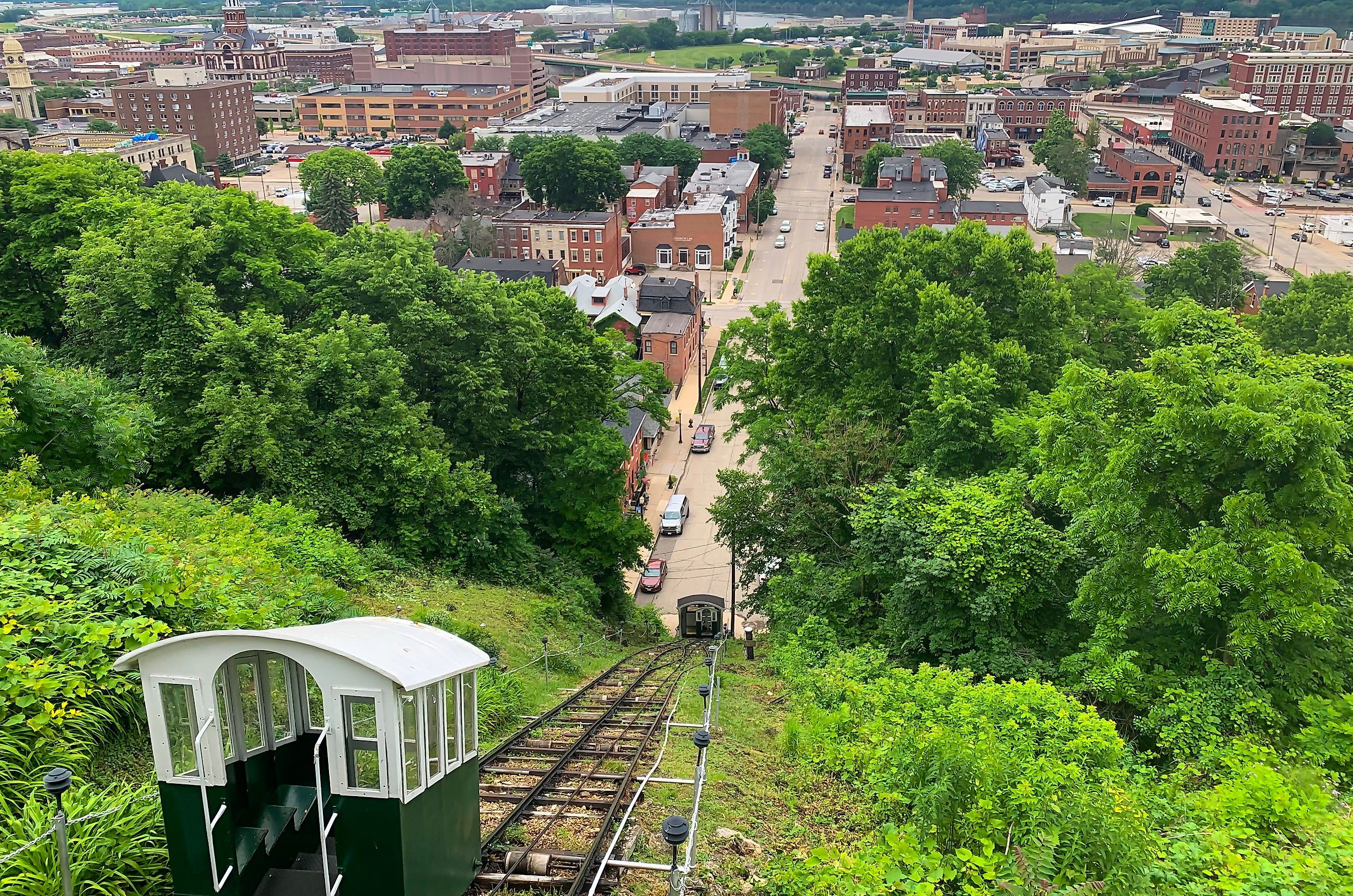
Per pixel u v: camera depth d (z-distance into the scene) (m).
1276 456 19.38
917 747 14.36
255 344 30.44
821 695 20.94
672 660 31.33
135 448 24.92
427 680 9.67
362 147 198.75
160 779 9.43
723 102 182.50
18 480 19.17
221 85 188.12
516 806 14.05
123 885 10.24
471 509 34.59
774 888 12.24
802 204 160.62
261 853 9.65
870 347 38.38
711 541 64.25
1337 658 20.59
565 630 32.06
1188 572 19.78
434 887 10.28
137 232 32.09
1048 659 24.05
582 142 134.50
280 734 10.20
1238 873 10.78
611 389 44.56
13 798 11.18
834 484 33.03
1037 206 138.00
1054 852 10.97
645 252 126.62
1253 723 19.22
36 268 41.72
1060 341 41.34
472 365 38.78
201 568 16.95
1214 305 78.12
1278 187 172.75
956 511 25.12
